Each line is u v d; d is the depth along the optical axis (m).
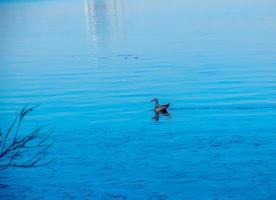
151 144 34.12
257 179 28.33
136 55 70.81
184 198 26.77
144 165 30.78
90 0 194.38
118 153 32.81
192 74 55.56
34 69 64.44
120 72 59.25
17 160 31.97
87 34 98.94
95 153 33.00
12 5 184.50
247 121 38.09
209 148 32.88
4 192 27.92
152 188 27.88
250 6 126.69
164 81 52.97
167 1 159.38
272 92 45.88
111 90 50.22
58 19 131.50
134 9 144.38
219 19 106.00
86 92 49.91
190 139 34.72
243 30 88.44
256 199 26.39
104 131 37.34
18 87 53.81
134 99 46.28
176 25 101.81
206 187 27.73
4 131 38.47
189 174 29.31
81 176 29.69
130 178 29.14
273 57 62.78
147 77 55.50
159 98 46.16
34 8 166.75
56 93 50.19
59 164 31.38
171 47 75.56
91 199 26.88
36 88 52.97
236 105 42.41
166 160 31.31
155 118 40.00
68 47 83.25
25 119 41.59
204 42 78.38
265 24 93.56
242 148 32.69
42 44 87.94
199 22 103.50
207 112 40.97
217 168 29.84
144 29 100.06
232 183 28.06
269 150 32.12
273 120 38.00
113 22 117.56
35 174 30.06
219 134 35.41
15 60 72.50
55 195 27.48
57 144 35.00
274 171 29.17
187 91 48.09
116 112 42.28
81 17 134.00
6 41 94.00
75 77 57.84
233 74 54.25
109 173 29.91
